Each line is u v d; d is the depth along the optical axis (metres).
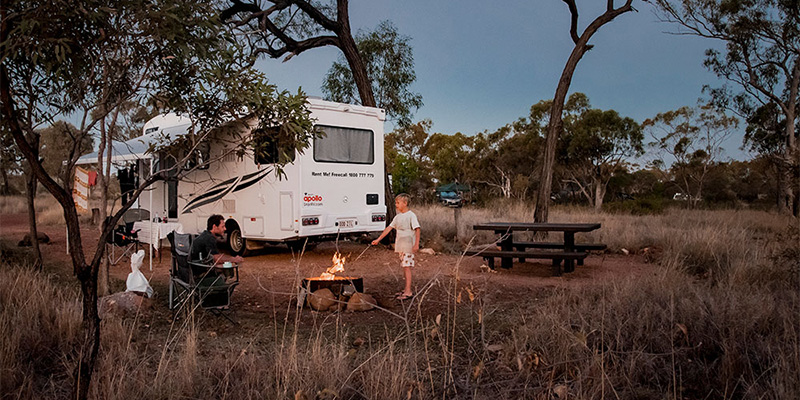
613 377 3.65
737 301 4.85
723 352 4.09
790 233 7.41
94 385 3.29
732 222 16.16
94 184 12.23
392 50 15.46
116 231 9.54
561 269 8.55
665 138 36.44
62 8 2.51
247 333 5.16
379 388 3.52
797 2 21.89
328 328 5.33
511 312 5.79
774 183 37.75
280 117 3.71
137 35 2.85
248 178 10.12
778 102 24.48
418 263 9.92
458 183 46.09
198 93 3.27
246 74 3.44
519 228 8.87
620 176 40.50
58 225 17.14
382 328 5.33
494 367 3.99
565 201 40.38
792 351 3.75
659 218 18.55
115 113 3.09
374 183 10.78
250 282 7.92
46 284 5.95
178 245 6.04
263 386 3.64
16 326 4.23
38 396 3.37
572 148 35.47
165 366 3.64
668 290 5.54
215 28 2.88
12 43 2.55
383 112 10.96
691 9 22.75
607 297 5.52
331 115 10.01
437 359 4.26
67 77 2.99
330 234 10.20
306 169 9.55
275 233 9.73
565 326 4.54
